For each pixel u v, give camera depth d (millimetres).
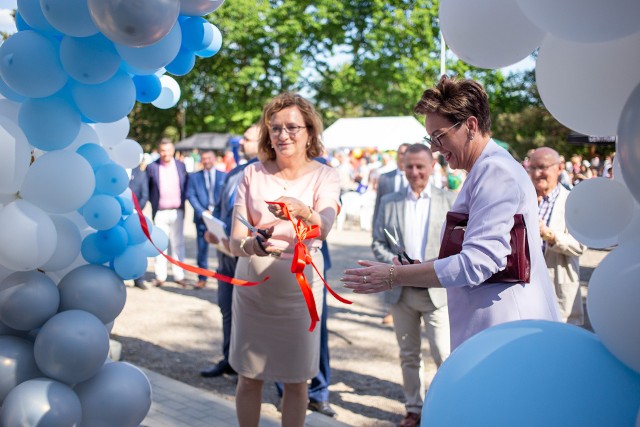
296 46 29016
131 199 2836
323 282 3166
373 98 30109
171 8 1984
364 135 20859
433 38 27703
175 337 6672
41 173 2340
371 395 5051
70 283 2537
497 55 2223
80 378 2461
